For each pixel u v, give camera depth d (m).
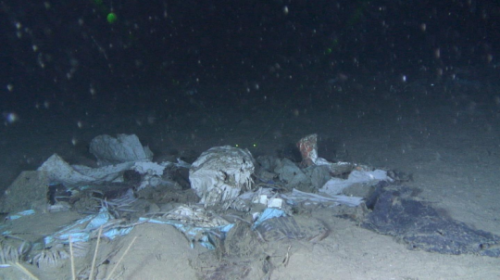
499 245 4.91
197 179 6.52
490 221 5.68
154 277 4.33
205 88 19.12
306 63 24.12
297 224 5.32
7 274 4.41
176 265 4.49
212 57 25.66
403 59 23.36
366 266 4.63
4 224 5.66
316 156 7.87
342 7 28.25
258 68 23.50
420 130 11.00
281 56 25.70
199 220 5.42
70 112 14.55
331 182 6.98
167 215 5.46
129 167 7.61
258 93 17.59
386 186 6.14
